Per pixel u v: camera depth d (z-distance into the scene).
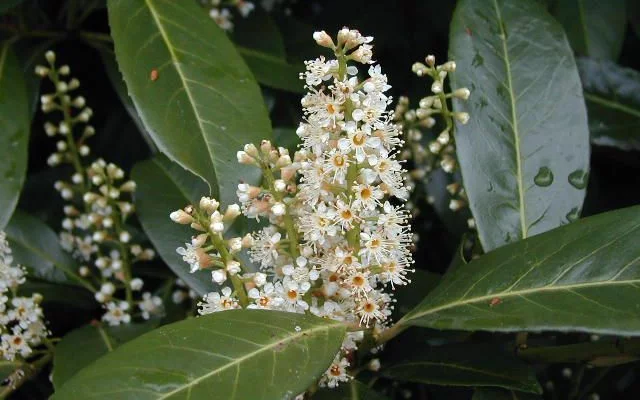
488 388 0.32
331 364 0.29
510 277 0.30
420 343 0.36
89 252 0.43
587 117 0.40
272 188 0.30
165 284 0.44
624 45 0.50
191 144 0.34
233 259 0.30
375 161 0.29
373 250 0.30
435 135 0.44
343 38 0.29
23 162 0.39
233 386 0.26
